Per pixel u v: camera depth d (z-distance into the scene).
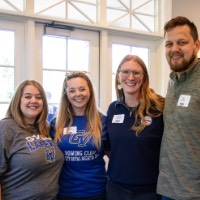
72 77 1.83
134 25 2.98
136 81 1.68
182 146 1.34
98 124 1.79
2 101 2.43
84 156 1.72
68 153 1.72
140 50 3.06
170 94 1.51
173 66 1.44
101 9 2.75
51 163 1.59
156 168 1.58
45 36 2.59
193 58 1.42
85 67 2.78
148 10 3.06
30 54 2.46
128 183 1.58
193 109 1.33
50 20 2.52
